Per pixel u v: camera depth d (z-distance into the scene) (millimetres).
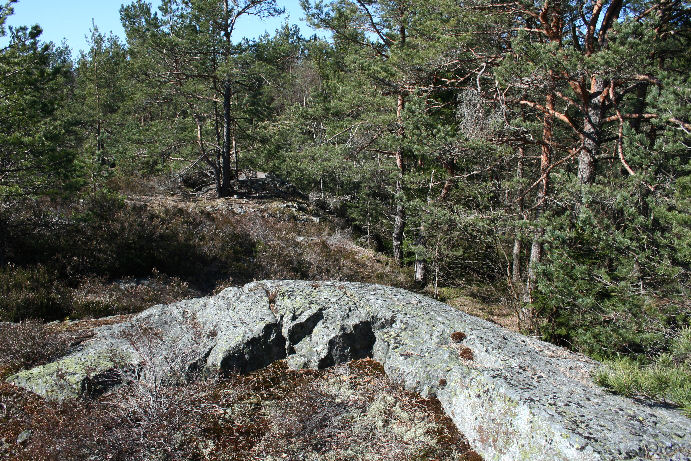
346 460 4328
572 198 9062
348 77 17438
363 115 15867
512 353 5246
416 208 12219
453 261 15266
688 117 7363
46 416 4496
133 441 4293
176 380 5117
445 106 15039
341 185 24688
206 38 19859
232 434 4617
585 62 8664
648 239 7574
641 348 7555
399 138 12445
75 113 22562
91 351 5570
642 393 4602
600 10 9961
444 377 5188
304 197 26234
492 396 4465
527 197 13672
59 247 10945
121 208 13453
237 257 13445
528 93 12008
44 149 10680
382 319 6023
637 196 8203
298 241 15969
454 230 13031
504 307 13695
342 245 17312
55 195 11320
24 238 10820
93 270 10789
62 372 4984
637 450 3482
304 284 6770
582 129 11289
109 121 24625
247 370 5551
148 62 21094
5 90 10656
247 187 25094
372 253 17516
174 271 11844
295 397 5027
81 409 4547
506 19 11492
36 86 11648
